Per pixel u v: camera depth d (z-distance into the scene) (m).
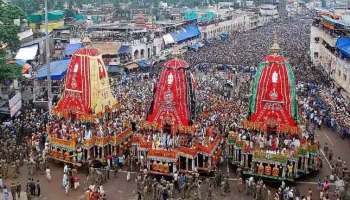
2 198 37.09
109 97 49.69
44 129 49.72
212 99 59.84
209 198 38.81
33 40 79.06
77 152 44.16
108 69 83.00
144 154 43.75
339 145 50.41
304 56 99.25
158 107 44.44
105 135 45.09
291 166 40.69
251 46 116.44
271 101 43.00
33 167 43.03
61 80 64.19
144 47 93.75
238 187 40.53
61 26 100.94
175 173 41.28
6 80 56.78
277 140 42.16
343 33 72.75
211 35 133.00
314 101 62.72
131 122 49.22
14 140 46.28
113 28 104.31
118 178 43.19
